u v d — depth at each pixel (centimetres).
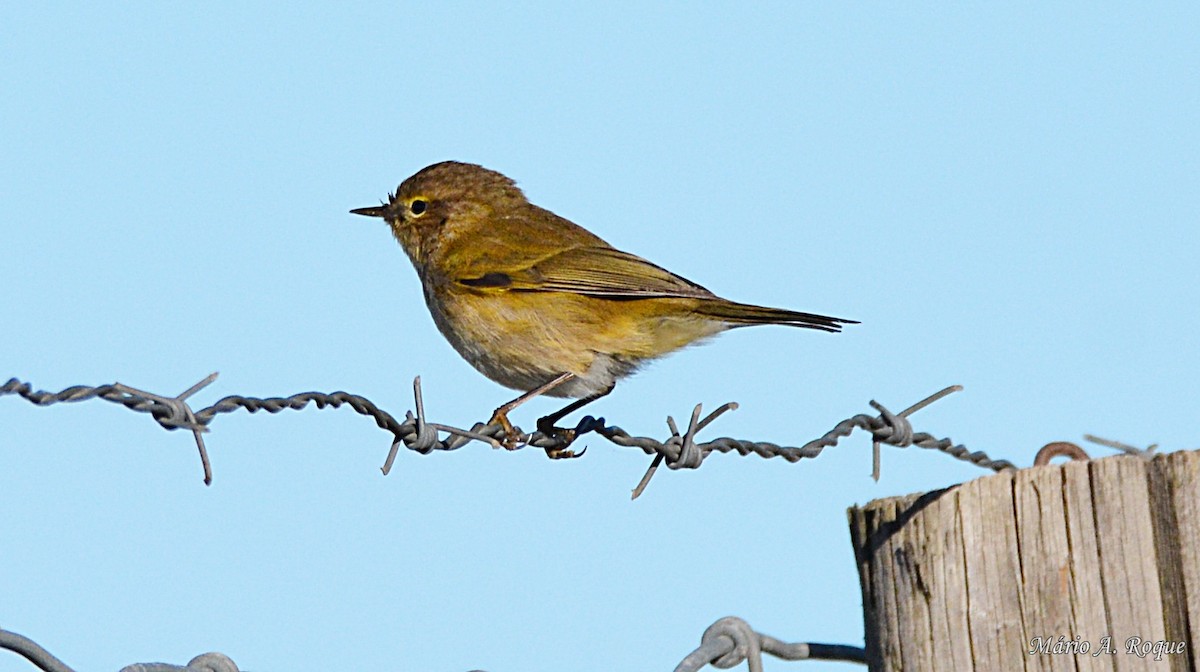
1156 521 853
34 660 775
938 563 884
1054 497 865
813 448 1121
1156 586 848
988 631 867
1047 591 858
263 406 885
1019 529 869
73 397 767
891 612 909
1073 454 991
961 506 882
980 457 1181
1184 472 845
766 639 1048
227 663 909
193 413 820
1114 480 858
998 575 870
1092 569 853
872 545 927
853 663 1066
